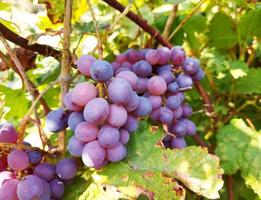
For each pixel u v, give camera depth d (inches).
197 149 8.7
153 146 8.9
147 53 10.6
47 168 8.3
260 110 14.4
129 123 8.4
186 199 10.9
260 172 11.6
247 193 12.3
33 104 8.7
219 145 12.3
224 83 14.4
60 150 9.0
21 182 7.7
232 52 15.0
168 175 8.4
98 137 7.8
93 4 15.2
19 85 13.4
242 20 13.9
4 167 8.7
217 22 14.6
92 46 13.4
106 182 8.3
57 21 12.8
